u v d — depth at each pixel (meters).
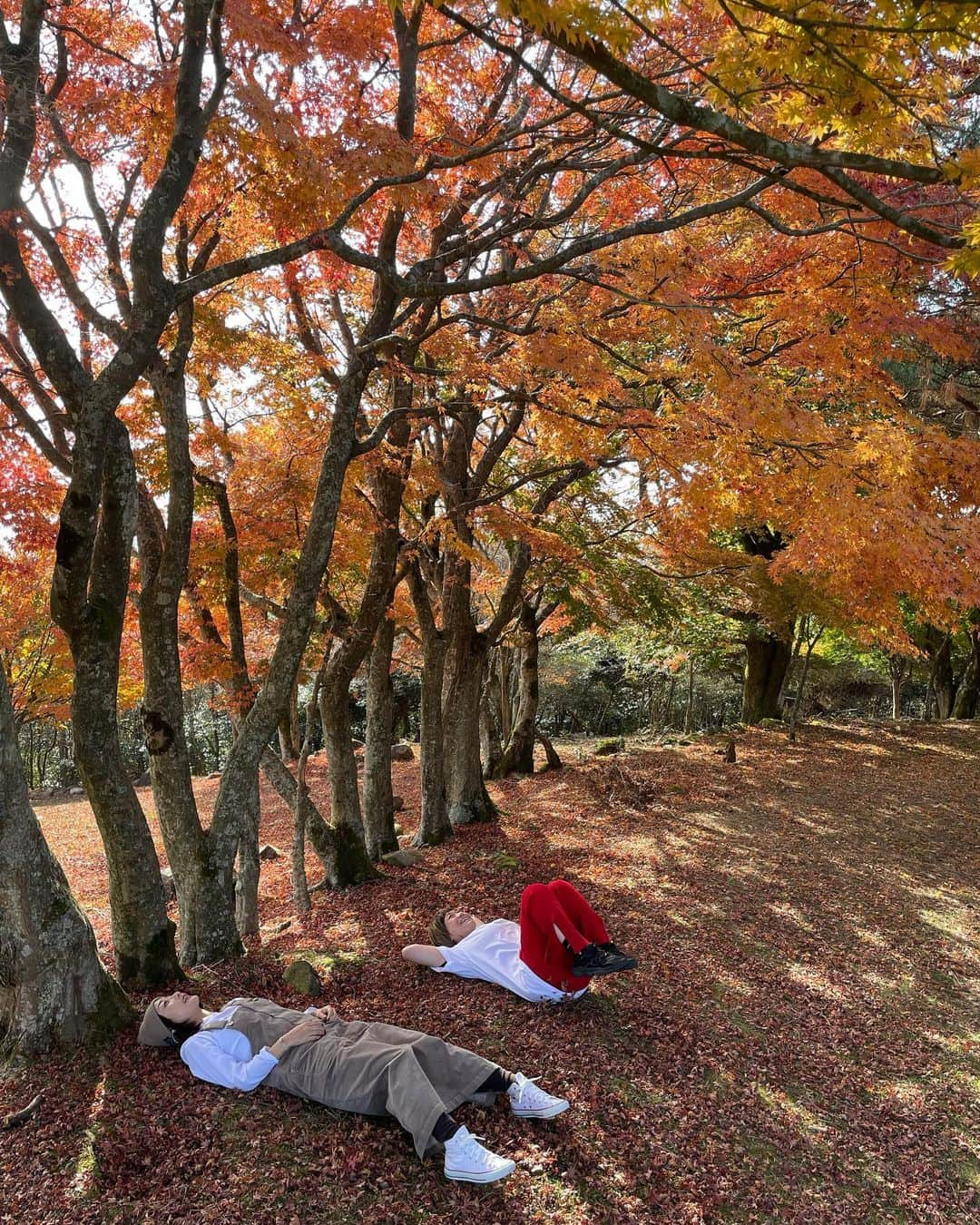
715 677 30.58
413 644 18.91
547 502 10.98
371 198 5.17
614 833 10.68
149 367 5.63
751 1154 3.85
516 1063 4.21
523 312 6.91
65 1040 4.02
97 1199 3.12
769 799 12.46
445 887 8.22
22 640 12.40
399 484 8.78
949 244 2.29
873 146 2.87
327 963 5.56
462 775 12.41
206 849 5.87
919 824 10.87
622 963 4.47
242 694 7.62
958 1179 3.92
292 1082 3.72
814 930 6.98
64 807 21.58
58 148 5.31
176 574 5.79
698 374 5.50
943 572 5.05
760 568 13.16
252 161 4.64
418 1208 3.16
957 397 7.57
